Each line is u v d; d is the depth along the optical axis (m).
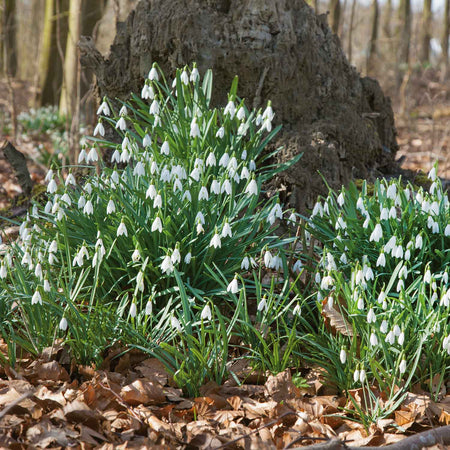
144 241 3.55
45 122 11.85
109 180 3.86
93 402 2.87
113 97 5.40
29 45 24.42
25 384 2.96
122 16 13.08
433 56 24.02
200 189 3.51
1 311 3.45
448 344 2.88
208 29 5.04
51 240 3.72
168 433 2.68
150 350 3.15
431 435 2.62
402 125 14.33
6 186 8.08
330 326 3.29
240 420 2.86
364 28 24.08
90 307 3.24
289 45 5.11
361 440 2.73
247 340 3.37
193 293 3.52
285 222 4.54
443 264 3.53
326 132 5.09
